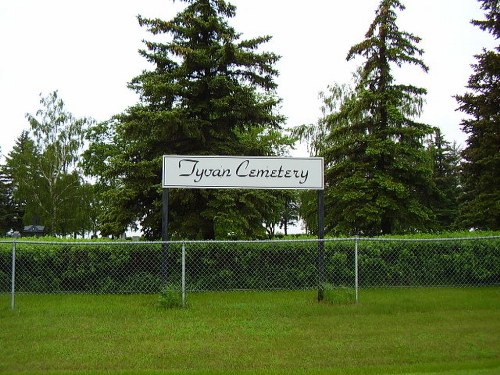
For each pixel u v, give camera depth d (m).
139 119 14.23
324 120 24.75
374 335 7.77
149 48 14.82
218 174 10.92
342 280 12.27
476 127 18.86
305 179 11.03
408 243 12.59
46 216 40.97
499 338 7.56
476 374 5.88
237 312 9.35
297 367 6.33
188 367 6.36
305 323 8.55
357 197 17.41
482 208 18.61
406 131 18.11
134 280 11.98
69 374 6.07
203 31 14.80
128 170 14.20
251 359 6.64
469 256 12.62
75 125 42.00
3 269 12.00
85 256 12.05
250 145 14.84
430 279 12.59
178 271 12.16
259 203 14.40
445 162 36.84
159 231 15.01
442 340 7.46
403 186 17.38
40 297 11.20
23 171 41.75
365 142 18.52
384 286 12.18
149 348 7.13
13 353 6.93
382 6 18.66
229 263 12.26
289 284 12.26
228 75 14.91
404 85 18.92
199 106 14.35
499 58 17.36
